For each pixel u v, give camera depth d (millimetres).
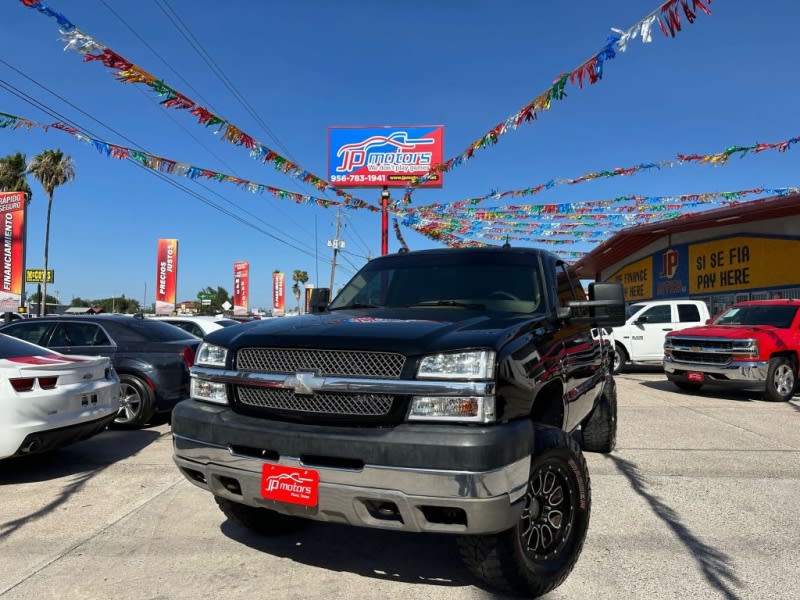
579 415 4473
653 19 5020
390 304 4297
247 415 3178
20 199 25531
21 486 5215
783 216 15492
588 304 3941
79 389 5727
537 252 4453
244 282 49906
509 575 2969
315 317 3785
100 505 4680
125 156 7832
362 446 2730
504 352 2895
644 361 14836
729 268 17859
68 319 8211
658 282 22188
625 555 3701
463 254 4605
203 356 3484
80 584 3297
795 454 6316
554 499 3328
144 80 5930
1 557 3674
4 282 25312
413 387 2770
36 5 4797
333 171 21141
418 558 3654
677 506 4633
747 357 10016
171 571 3465
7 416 5102
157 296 38531
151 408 7707
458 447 2613
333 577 3387
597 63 5652
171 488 5117
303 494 2840
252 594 3180
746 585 3289
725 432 7480
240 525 3844
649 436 7234
